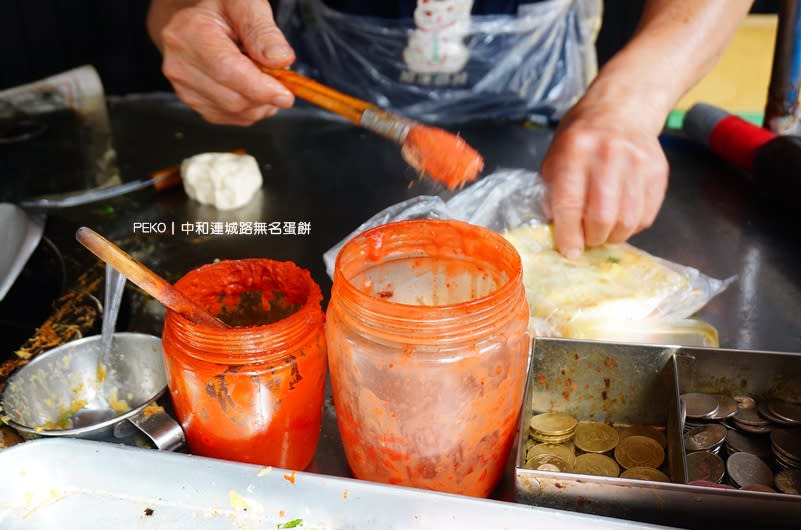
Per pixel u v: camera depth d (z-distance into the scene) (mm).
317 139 1646
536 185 1169
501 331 605
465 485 668
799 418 758
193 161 1374
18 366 854
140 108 1836
